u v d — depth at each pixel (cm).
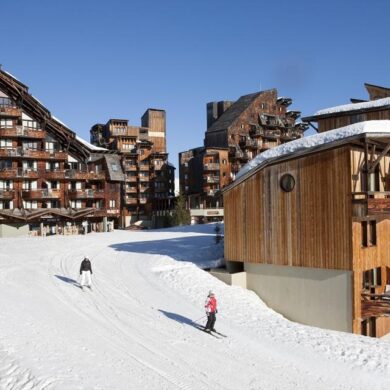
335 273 2273
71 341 1548
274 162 2534
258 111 9106
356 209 2175
